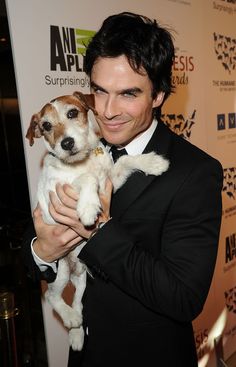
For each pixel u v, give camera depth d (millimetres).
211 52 3102
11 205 2645
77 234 1364
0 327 2178
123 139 1333
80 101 1595
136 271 1162
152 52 1198
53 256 1438
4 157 2674
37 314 2639
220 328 3406
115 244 1178
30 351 2609
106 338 1427
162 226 1275
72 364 1630
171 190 1255
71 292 1886
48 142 1567
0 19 2344
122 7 2363
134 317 1372
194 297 1170
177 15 2768
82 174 1408
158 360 1382
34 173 2025
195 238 1200
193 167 1260
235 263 3539
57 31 2061
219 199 1269
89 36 2199
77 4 2137
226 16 3238
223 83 3260
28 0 1944
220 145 3283
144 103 1257
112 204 1375
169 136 1434
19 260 2672
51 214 1353
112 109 1248
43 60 2020
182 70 2852
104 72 1210
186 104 2918
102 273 1321
